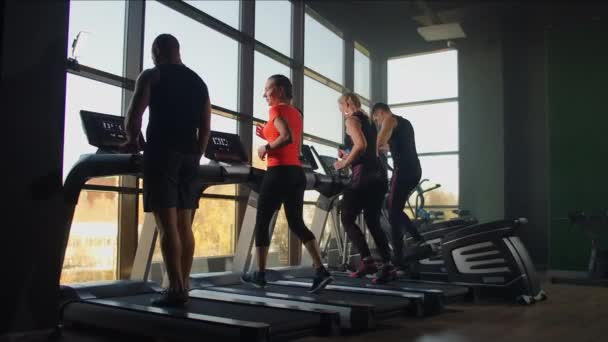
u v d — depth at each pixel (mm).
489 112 7543
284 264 6141
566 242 6617
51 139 2316
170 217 2422
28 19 2242
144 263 3162
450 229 4730
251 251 3877
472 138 7633
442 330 2656
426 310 3176
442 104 8031
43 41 2295
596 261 5578
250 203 3840
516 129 7547
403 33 7805
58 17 2359
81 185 2527
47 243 2289
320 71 6953
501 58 7508
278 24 6094
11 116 2178
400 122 3961
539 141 7410
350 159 3428
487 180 7484
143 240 3182
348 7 6906
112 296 2873
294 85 6320
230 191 5098
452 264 4152
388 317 2896
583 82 6746
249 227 3838
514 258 3938
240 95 5348
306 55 6609
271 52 5773
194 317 2180
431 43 8039
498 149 7441
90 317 2490
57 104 2344
